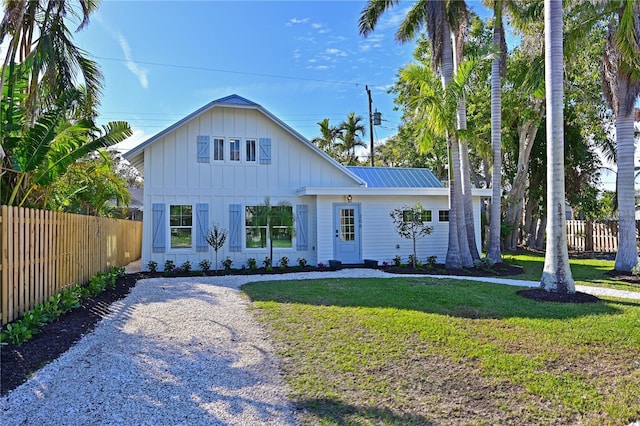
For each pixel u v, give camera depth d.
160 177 13.22
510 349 4.97
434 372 4.31
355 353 4.85
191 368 4.39
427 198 15.10
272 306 7.25
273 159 14.33
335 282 10.09
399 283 9.84
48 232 6.74
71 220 7.88
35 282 6.24
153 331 5.72
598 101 18.41
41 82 9.54
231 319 6.39
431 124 12.22
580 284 10.06
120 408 3.44
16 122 7.53
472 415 3.46
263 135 14.27
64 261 7.48
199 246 13.45
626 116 11.49
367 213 14.58
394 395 3.80
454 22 13.38
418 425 3.29
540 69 14.25
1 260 5.26
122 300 7.85
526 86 15.52
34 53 8.70
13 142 7.11
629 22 9.83
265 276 11.62
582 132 20.03
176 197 13.34
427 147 12.99
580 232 20.62
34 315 5.55
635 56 10.11
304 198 14.47
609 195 23.75
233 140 14.00
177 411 3.43
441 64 13.31
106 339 5.29
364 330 5.71
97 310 6.84
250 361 4.62
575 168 21.17
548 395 3.81
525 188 22.00
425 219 15.05
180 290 9.06
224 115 13.92
